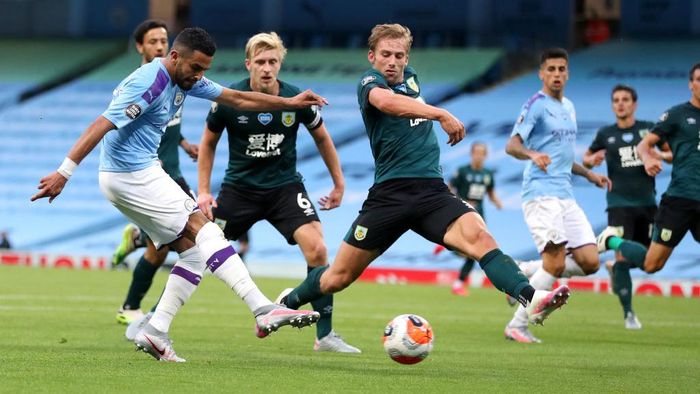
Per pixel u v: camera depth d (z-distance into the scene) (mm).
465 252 19859
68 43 91000
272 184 24703
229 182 24922
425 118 18641
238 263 19688
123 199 19906
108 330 26891
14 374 17578
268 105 21312
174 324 29797
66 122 81750
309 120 24750
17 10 92500
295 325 19219
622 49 79750
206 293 44625
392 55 20516
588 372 20812
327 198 25453
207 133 24703
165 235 20047
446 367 20969
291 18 85938
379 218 20422
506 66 80500
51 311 32531
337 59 84000
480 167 51375
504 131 72438
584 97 73812
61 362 19469
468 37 82438
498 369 20906
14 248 70250
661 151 36344
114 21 90562
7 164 78125
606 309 42375
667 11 79938
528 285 18969
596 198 65312
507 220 65000
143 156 19891
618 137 36188
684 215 29812
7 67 88625
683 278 57375
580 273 29688
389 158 20500
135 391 16062
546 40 80812
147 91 19250
